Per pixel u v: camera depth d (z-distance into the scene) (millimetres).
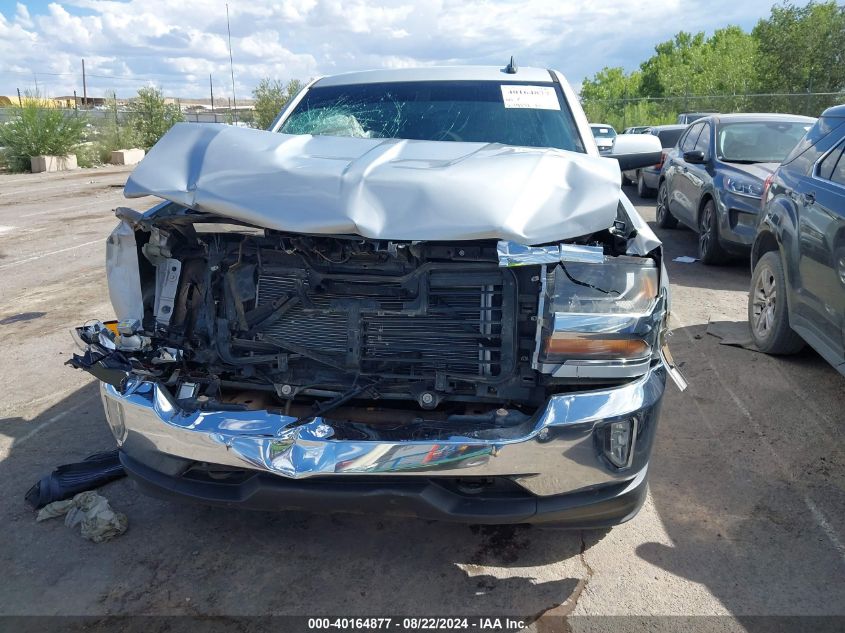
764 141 8688
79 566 3039
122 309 3162
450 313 2830
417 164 2934
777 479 3676
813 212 4477
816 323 4344
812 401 4574
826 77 33812
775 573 2953
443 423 2660
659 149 4535
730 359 5301
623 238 2836
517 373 2771
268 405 2961
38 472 3820
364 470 2521
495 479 2678
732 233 7789
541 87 4484
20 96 25344
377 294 2881
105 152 27703
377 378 2857
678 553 3090
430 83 4570
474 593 2852
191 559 3088
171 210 3225
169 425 2713
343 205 2684
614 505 2738
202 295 3104
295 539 3229
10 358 5598
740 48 37000
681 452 3951
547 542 3184
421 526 3326
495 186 2707
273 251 3008
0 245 10312
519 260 2537
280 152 3090
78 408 4641
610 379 2674
